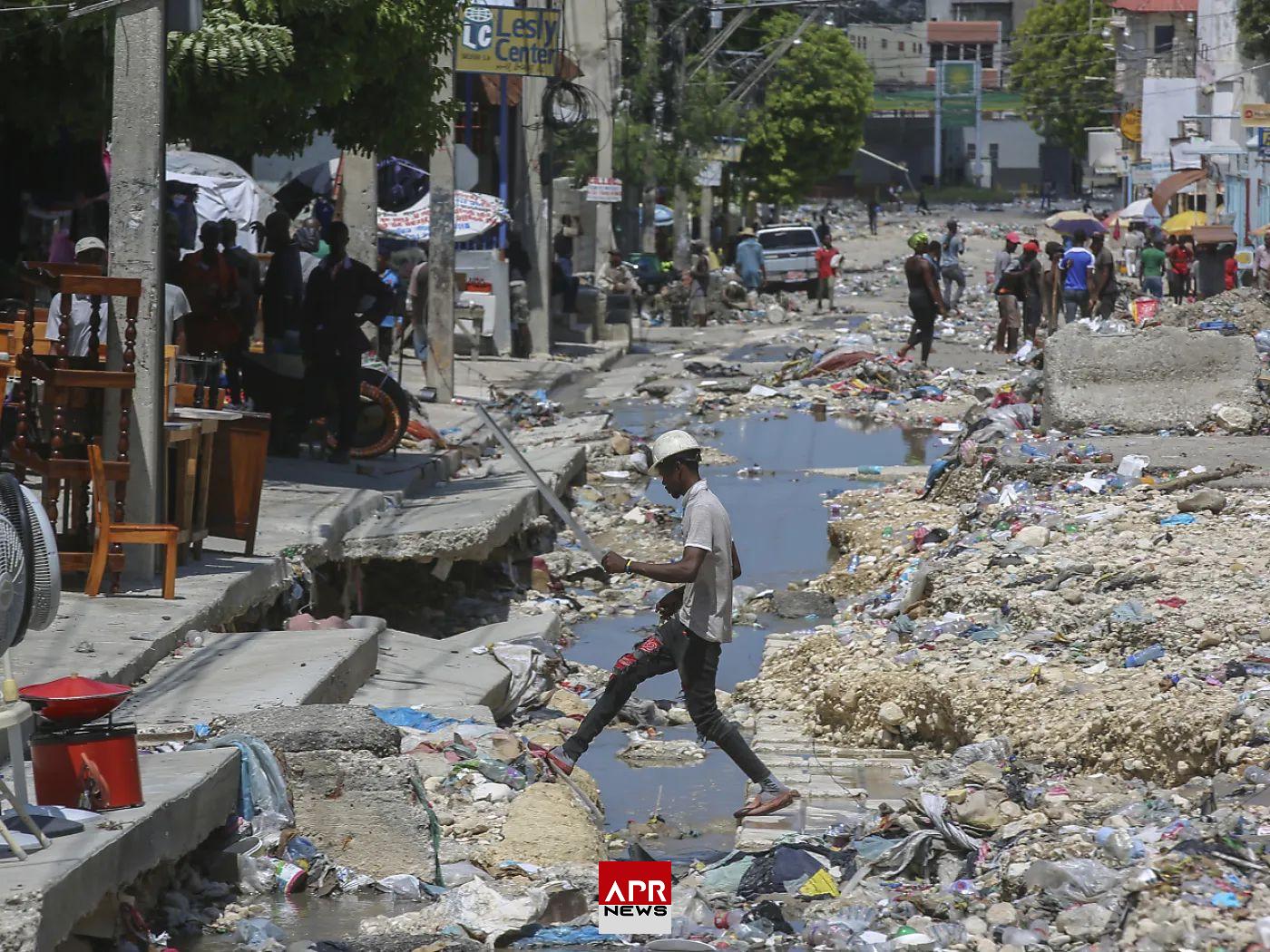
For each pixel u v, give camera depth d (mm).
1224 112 165500
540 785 21250
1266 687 22484
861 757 25016
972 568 32188
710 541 21656
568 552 41000
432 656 28688
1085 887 16516
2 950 13227
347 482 40312
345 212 56750
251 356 43031
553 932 17281
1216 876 15930
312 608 31859
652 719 28109
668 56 134500
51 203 46969
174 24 27500
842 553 41469
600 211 112375
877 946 16031
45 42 37250
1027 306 89375
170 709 21562
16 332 30250
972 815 19703
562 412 68125
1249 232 138250
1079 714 23281
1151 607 27234
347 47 41125
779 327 114312
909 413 67750
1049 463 41031
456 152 82125
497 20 67750
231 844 18719
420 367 75688
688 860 20359
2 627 16047
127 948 16078
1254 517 34656
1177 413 46969
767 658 31125
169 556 26797
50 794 16438
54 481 27609
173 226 40719
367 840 19281
